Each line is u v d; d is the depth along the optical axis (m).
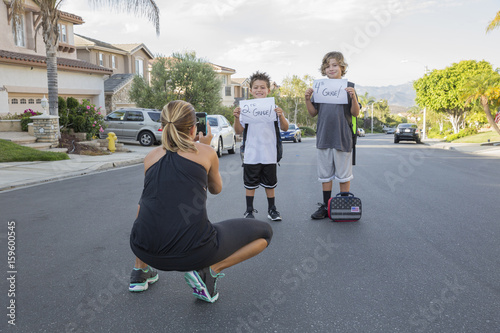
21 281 3.28
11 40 19.06
